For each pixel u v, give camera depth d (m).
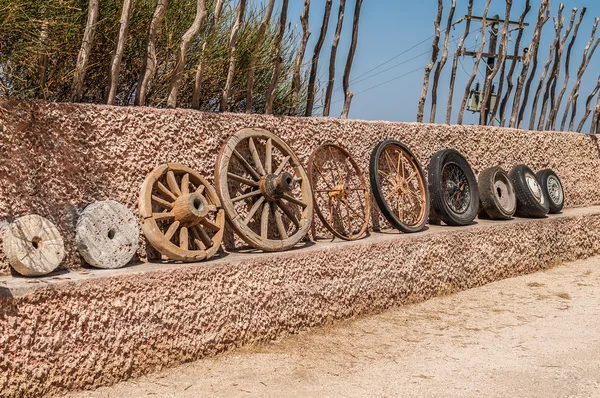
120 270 3.49
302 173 4.83
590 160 8.80
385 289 4.99
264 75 5.63
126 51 4.68
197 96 4.46
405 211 6.02
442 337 4.34
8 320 2.93
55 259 3.33
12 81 3.90
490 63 11.68
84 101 4.73
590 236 7.61
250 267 4.00
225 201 4.16
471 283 5.91
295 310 4.28
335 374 3.58
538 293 5.74
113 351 3.31
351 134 5.45
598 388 3.36
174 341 3.58
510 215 6.82
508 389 3.35
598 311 5.06
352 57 5.63
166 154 4.03
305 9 5.16
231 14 5.31
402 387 3.38
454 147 6.67
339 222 5.33
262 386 3.37
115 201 3.66
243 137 4.43
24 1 3.59
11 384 2.93
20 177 3.38
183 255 3.77
